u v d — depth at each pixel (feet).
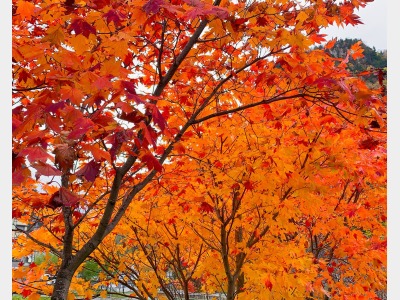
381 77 8.89
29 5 7.07
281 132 11.94
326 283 17.19
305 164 12.02
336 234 15.14
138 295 14.49
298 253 12.14
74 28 6.95
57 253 9.44
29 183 9.88
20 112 6.29
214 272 14.25
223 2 9.33
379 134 12.44
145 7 6.30
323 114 11.35
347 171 12.07
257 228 12.92
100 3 7.06
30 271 11.64
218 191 11.45
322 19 9.22
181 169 12.12
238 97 12.00
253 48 11.34
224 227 12.73
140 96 6.53
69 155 5.56
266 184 11.50
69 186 9.51
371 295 13.97
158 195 12.88
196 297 24.86
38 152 5.06
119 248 15.40
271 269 11.09
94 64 8.56
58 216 10.60
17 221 11.44
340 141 12.16
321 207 14.71
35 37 9.12
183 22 9.05
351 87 9.06
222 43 10.23
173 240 14.28
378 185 15.26
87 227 12.80
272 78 10.28
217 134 11.49
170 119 11.91
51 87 6.66
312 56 10.25
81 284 13.91
